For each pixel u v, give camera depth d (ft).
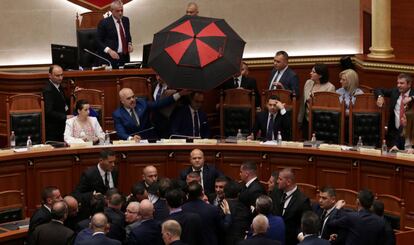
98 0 143.64
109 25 129.70
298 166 110.63
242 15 145.38
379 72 136.05
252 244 81.66
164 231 81.35
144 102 119.03
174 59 115.03
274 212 96.02
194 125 118.62
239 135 114.32
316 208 94.79
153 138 119.65
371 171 106.63
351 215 88.79
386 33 136.98
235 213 93.86
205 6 144.66
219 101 127.85
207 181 105.91
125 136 116.06
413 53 138.31
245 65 127.85
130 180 112.37
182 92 117.70
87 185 104.94
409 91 114.93
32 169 108.68
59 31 143.33
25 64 142.10
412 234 88.48
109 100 125.80
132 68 127.75
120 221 91.25
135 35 143.95
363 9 145.79
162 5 143.95
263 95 120.57
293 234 95.66
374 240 87.76
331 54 145.07
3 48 141.08
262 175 112.27
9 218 99.19
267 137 116.26
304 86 131.34
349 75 119.03
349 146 109.60
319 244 81.46
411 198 104.27
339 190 99.14
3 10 140.56
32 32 142.20
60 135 120.47
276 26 145.89
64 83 124.16
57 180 110.01
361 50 145.79
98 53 130.41
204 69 114.32
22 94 117.19
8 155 106.63
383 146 106.32
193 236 88.53
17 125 116.26
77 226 90.68
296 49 146.20
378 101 114.52
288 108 117.91
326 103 116.88
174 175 112.98
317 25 145.79
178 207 89.35
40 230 88.33
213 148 112.16
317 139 117.39
